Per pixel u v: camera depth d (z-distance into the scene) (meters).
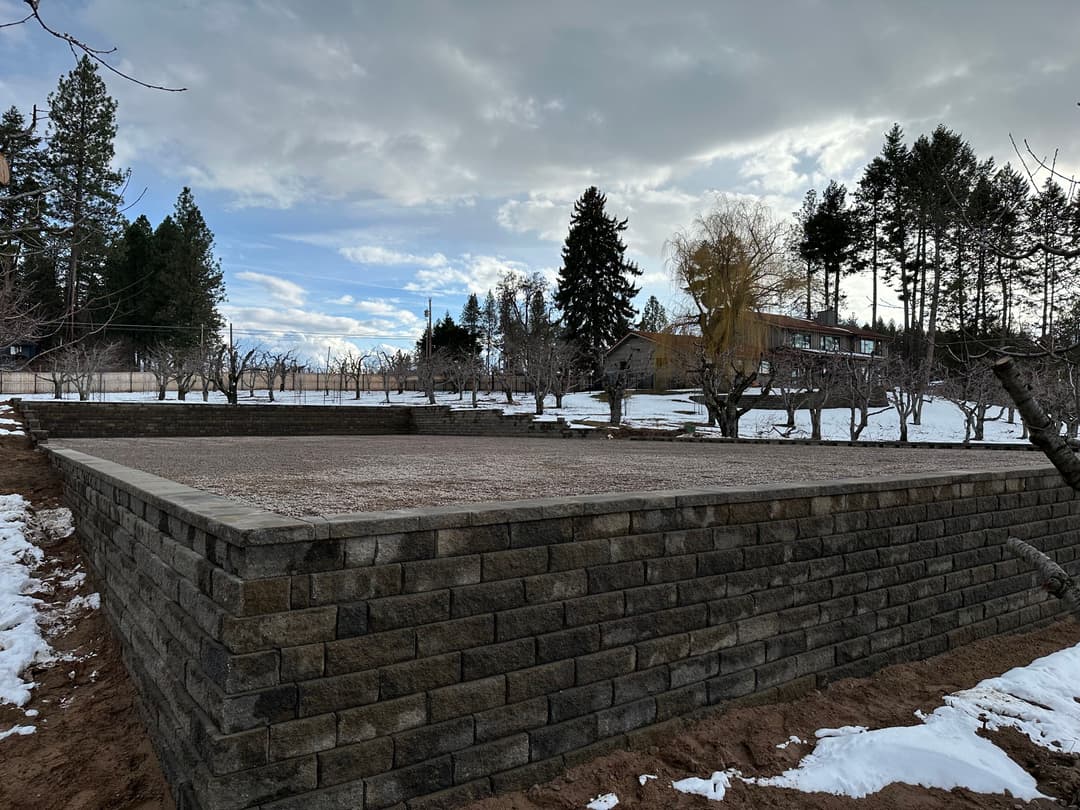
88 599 5.36
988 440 24.83
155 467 6.86
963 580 5.49
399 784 2.78
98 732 3.64
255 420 23.44
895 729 3.73
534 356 31.62
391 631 2.80
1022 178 6.85
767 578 4.13
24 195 4.37
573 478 5.70
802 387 25.83
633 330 44.72
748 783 3.25
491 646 3.07
